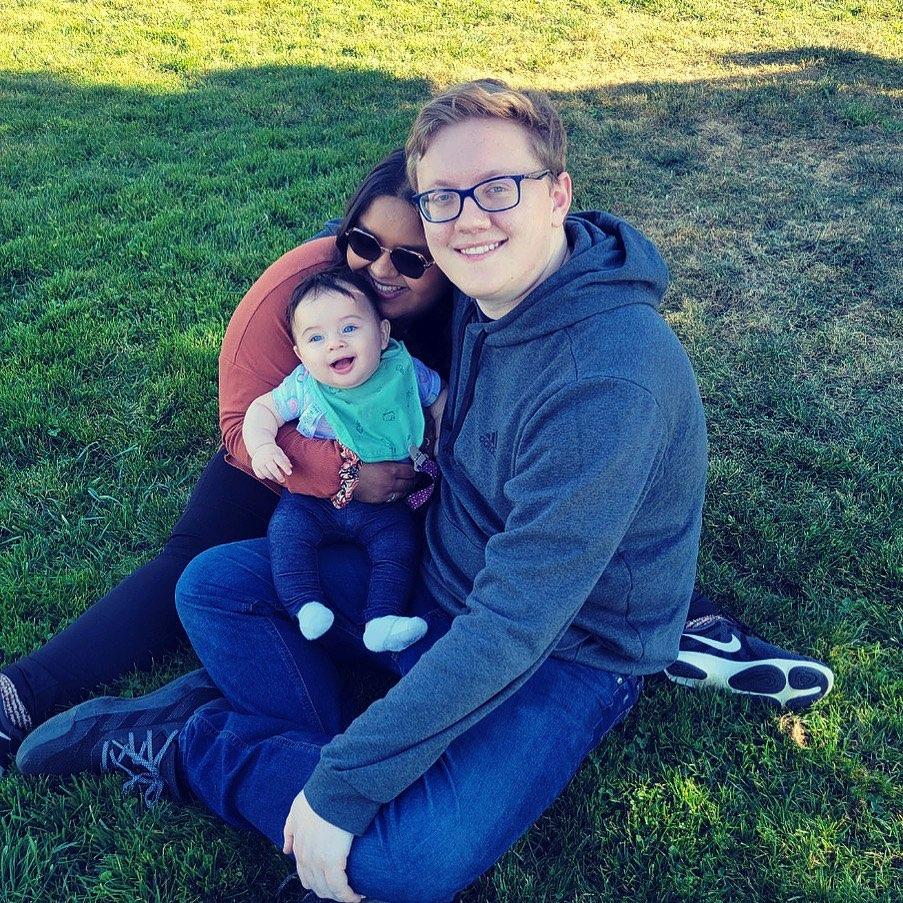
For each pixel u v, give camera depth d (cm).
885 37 840
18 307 425
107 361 383
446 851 175
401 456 237
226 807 196
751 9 941
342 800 172
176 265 461
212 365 374
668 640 207
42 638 258
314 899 191
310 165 593
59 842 210
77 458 329
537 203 176
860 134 622
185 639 252
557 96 727
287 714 211
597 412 163
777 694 236
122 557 291
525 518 169
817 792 220
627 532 188
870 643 259
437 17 957
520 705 192
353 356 228
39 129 676
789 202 524
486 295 182
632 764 226
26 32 924
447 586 214
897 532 293
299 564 224
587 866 208
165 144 644
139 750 210
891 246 466
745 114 668
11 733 222
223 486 258
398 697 169
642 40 865
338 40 894
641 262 181
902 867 206
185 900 199
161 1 1032
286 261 251
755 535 296
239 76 796
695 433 184
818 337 395
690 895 201
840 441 336
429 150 175
